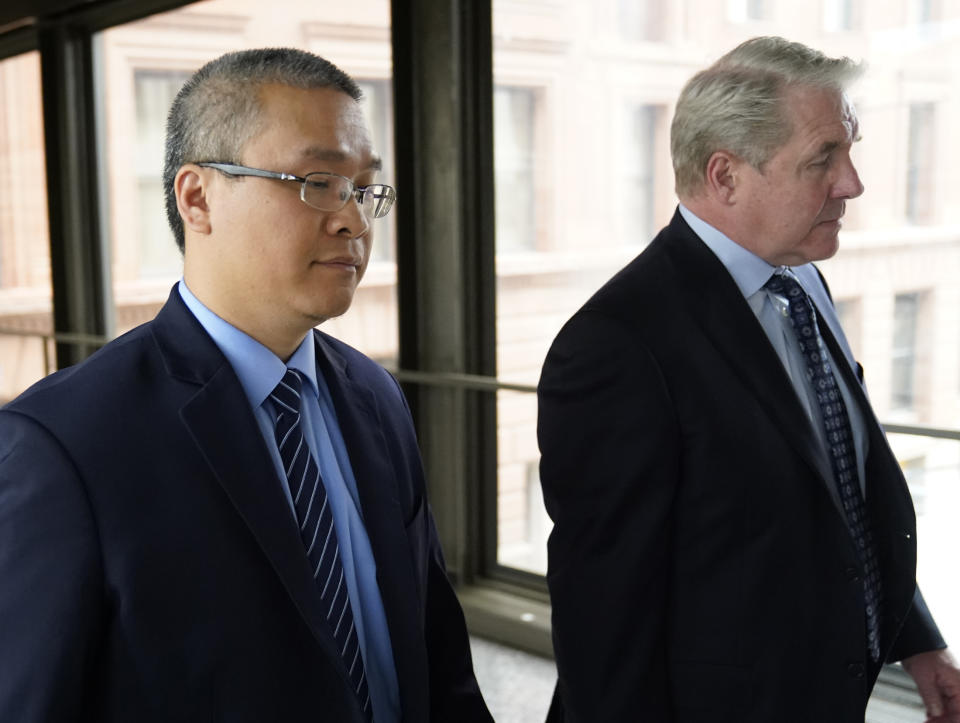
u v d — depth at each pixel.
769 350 1.40
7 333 5.93
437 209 3.65
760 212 1.41
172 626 0.93
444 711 1.28
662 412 1.35
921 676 1.62
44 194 5.61
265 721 0.96
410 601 1.15
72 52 5.21
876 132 2.60
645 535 1.35
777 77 1.37
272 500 1.01
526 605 3.52
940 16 2.41
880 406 2.69
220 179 1.02
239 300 1.05
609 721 1.36
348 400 1.20
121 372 1.00
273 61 1.02
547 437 1.42
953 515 2.59
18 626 0.88
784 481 1.34
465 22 3.51
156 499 0.95
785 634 1.34
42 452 0.91
